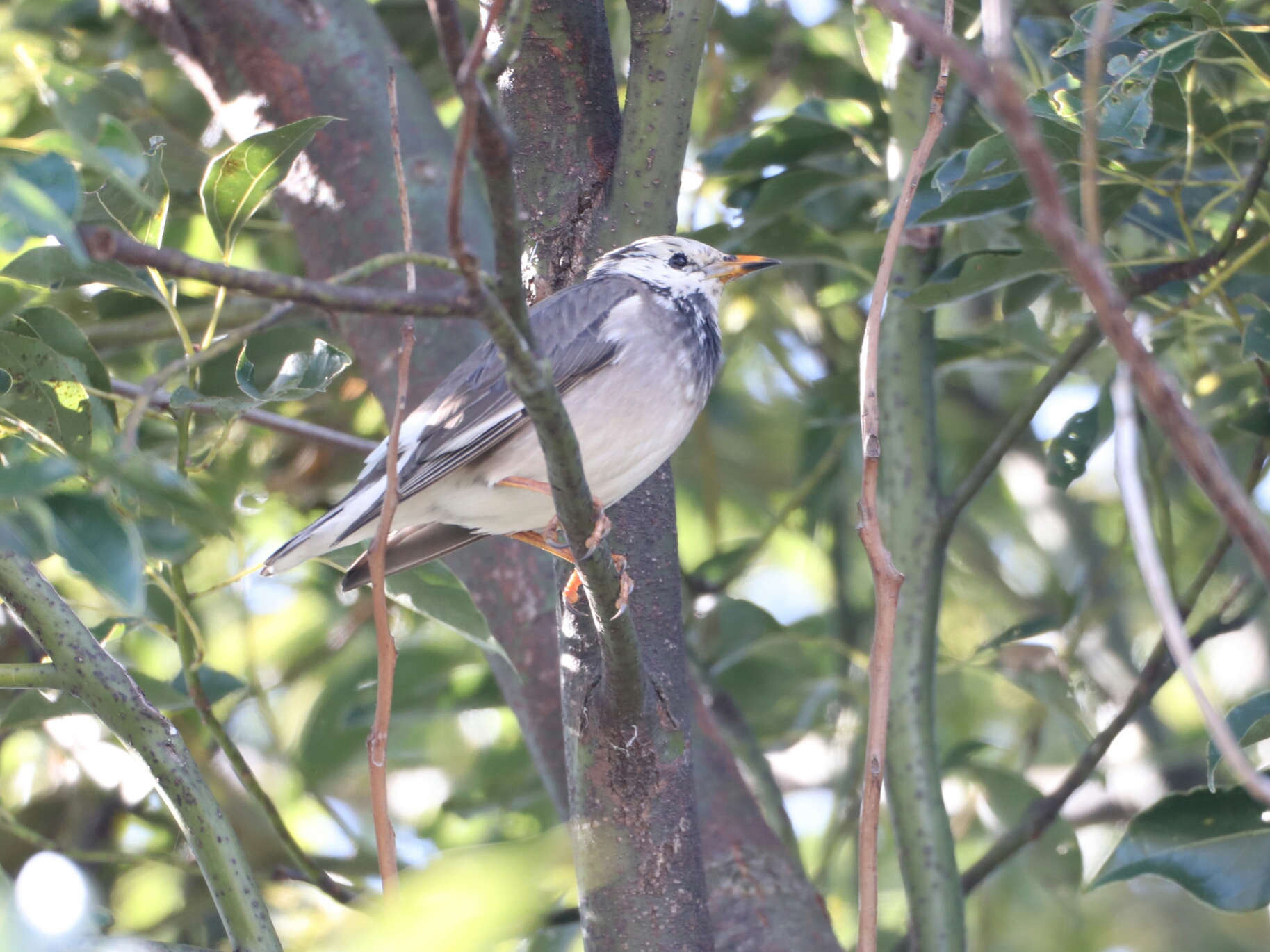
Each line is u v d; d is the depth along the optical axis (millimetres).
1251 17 8188
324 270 10008
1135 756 13188
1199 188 9602
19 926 3469
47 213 4098
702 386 9172
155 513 6605
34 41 11891
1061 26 10359
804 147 11062
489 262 9734
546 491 8438
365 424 13398
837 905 12891
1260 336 8633
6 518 5168
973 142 10734
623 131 7684
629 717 6793
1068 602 11859
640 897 7066
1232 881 7852
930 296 8805
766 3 13203
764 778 10992
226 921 6629
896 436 9578
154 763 6816
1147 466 10750
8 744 13070
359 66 10156
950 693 14148
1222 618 10711
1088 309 11523
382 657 5945
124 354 12703
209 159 11594
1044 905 12961
